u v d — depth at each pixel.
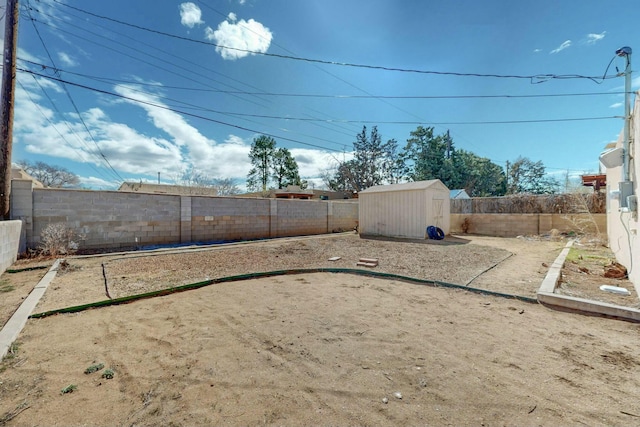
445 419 1.64
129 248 8.78
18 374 2.12
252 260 6.95
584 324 3.12
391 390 1.93
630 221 4.63
